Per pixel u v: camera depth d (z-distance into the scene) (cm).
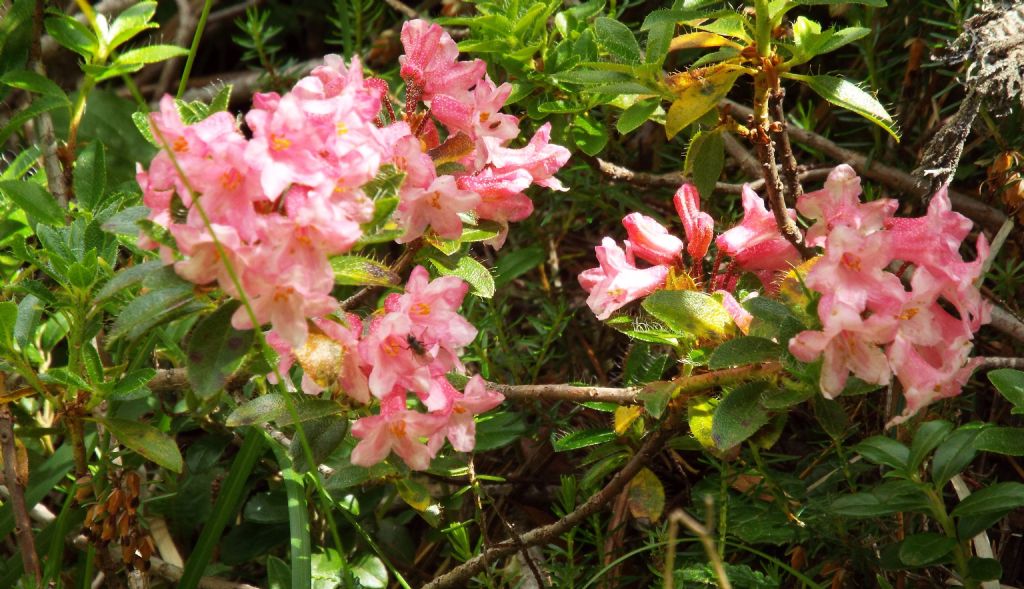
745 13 36
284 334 30
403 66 36
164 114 30
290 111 29
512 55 41
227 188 30
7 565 40
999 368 37
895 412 39
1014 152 40
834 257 31
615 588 40
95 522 36
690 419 35
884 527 38
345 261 32
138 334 32
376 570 40
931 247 32
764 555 37
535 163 36
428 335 33
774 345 33
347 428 35
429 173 33
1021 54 37
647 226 36
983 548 37
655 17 35
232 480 38
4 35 41
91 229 36
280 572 39
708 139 37
